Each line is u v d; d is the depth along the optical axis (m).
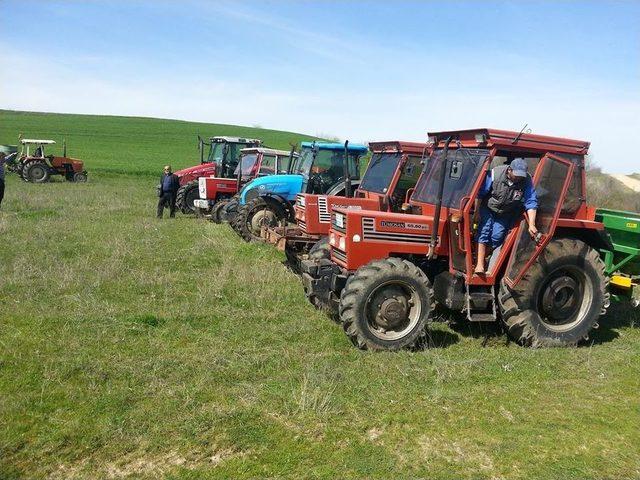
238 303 6.92
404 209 6.77
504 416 4.33
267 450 3.74
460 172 5.95
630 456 3.83
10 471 3.43
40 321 5.83
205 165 18.61
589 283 6.08
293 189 12.18
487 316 5.77
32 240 10.29
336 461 3.65
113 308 6.39
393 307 5.61
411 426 4.13
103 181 28.91
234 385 4.64
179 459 3.61
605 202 22.53
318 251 7.14
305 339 5.84
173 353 5.23
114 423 3.95
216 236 12.04
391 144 8.61
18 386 4.43
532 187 5.57
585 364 5.45
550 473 3.61
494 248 5.86
